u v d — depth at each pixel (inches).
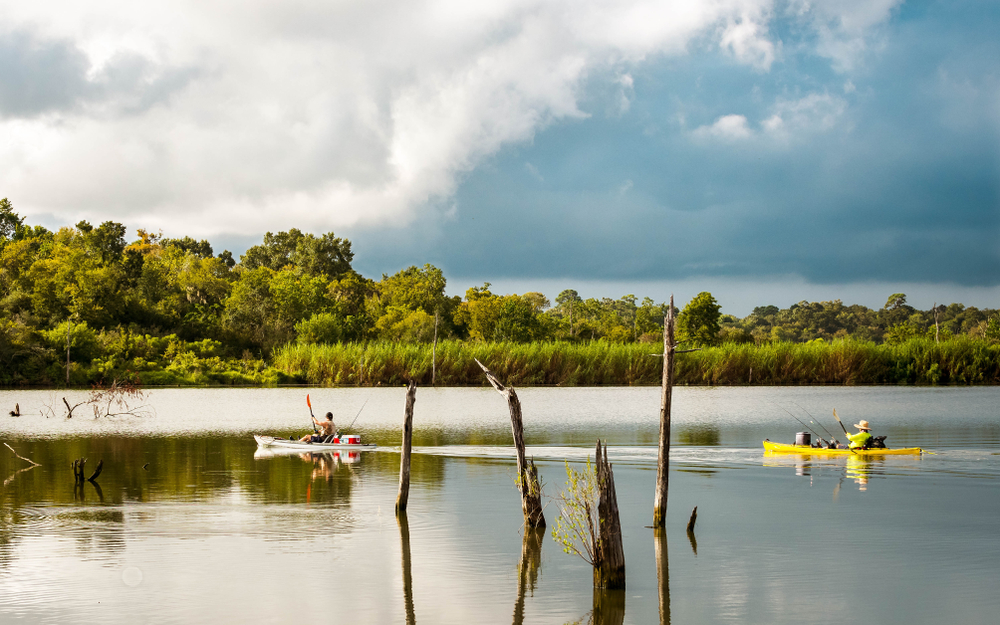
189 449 1295.5
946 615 494.3
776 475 1005.8
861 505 813.9
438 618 488.1
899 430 1572.3
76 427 1720.0
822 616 493.4
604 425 1705.2
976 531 701.9
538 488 704.4
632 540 673.0
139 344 3917.3
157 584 548.4
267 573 574.9
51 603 509.4
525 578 565.3
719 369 3334.2
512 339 4640.8
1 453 1240.8
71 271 4456.2
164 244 7032.5
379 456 1195.3
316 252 7037.4
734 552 633.6
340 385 3531.0
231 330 4493.1
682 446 1309.1
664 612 498.9
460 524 724.7
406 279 6176.2
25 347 3457.2
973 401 2374.5
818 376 3331.7
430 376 3442.4
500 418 1883.6
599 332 5590.6
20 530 699.4
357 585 547.8
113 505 806.5
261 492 883.4
